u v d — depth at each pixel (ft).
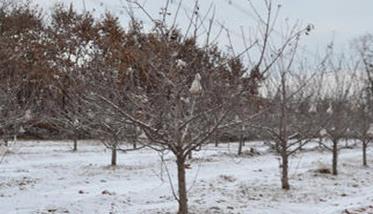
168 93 26.25
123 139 29.04
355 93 68.39
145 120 26.37
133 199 37.78
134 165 62.49
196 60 26.23
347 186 48.55
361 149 104.17
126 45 26.55
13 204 35.63
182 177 28.22
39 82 40.32
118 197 38.01
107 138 30.04
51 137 90.07
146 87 26.61
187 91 26.45
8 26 54.60
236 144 107.65
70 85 28.76
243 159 73.61
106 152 80.18
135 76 26.99
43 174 52.70
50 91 40.06
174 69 25.89
